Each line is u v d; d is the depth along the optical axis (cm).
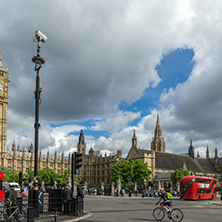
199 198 5303
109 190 7812
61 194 2208
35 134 1923
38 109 1959
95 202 3988
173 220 1858
